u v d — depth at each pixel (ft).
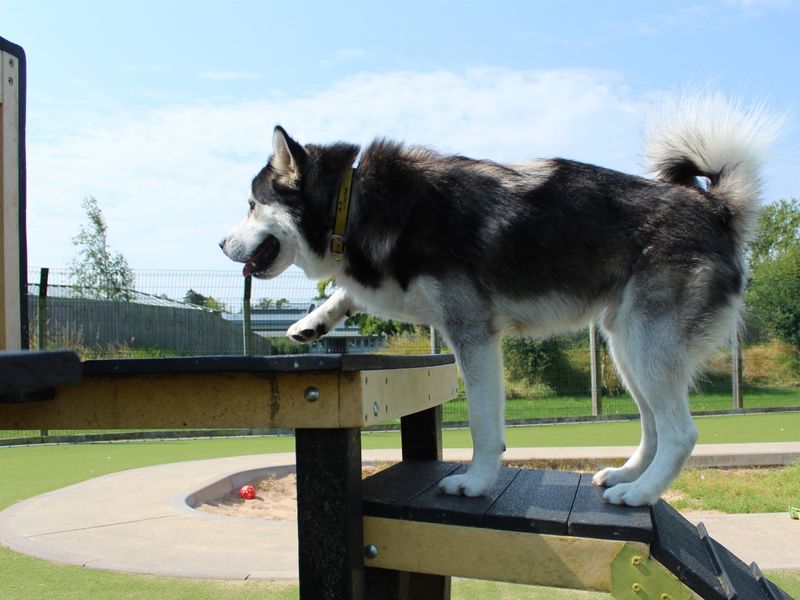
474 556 7.35
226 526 16.06
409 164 9.98
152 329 36.29
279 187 10.91
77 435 34.37
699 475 24.04
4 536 15.25
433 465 10.47
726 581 6.94
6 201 9.90
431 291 9.38
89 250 69.00
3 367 3.75
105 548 14.28
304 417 6.80
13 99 10.04
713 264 9.31
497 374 9.11
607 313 10.07
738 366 42.98
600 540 7.05
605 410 43.29
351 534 6.94
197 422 7.02
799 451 26.18
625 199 9.68
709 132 10.02
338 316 10.95
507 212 9.55
